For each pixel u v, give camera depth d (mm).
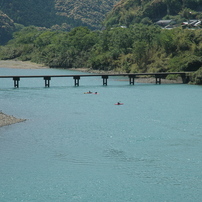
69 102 167125
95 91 199500
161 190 85500
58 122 132000
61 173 92750
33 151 105000
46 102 166750
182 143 110188
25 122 131625
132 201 81438
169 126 126375
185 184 87812
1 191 85062
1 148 106812
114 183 88312
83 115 142375
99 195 83562
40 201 81312
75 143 110875
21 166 96250
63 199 82000
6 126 126188
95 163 97750
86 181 89125
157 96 182875
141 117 138875
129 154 102812
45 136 116562
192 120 134125
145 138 114625
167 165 96250
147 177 90750
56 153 103750
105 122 132125
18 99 173375
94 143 110750
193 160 98812
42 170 94312
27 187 86688
